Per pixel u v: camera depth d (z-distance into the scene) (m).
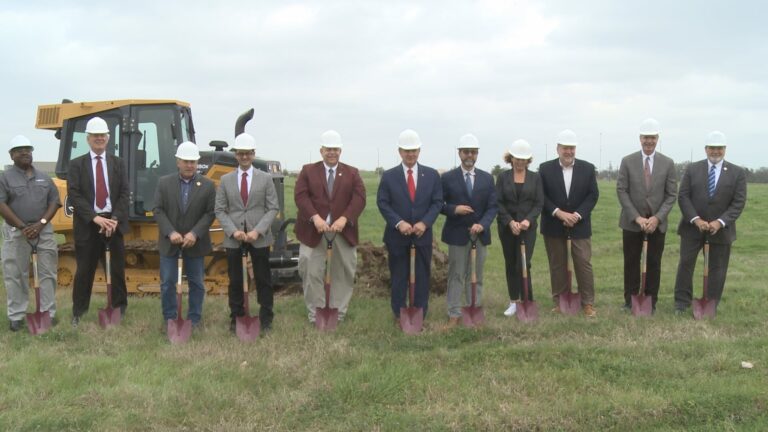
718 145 7.35
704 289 7.42
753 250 13.91
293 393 5.14
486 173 7.34
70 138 8.88
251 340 6.52
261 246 6.88
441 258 9.22
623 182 7.64
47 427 4.56
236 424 4.66
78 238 7.15
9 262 6.95
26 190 6.91
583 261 7.57
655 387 5.24
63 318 7.30
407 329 6.86
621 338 6.52
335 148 7.04
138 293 8.80
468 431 4.57
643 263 7.47
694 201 7.48
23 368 5.61
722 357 5.80
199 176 7.03
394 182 7.12
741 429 4.51
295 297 8.65
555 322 7.11
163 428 4.60
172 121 8.68
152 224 8.90
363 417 4.78
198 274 7.04
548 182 7.71
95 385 5.27
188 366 5.73
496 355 5.95
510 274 7.70
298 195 7.10
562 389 5.21
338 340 6.47
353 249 7.34
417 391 5.20
